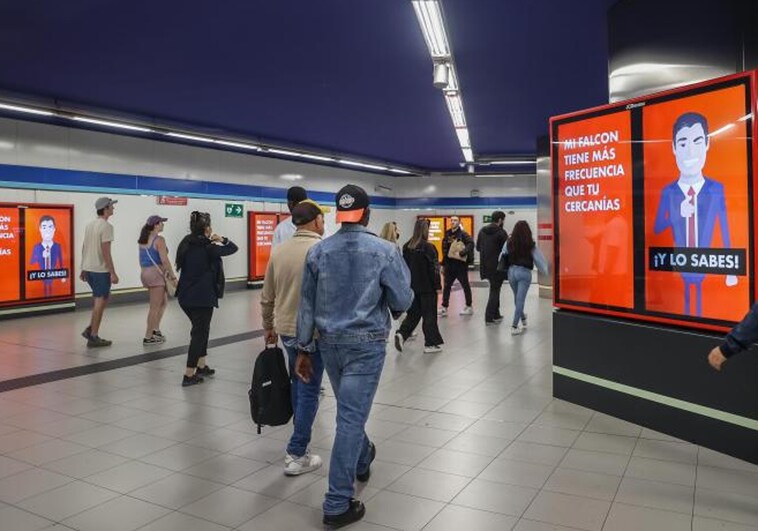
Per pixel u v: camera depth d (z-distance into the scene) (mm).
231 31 6203
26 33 6250
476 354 6734
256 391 3336
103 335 8156
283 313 3445
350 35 6328
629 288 4223
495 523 2803
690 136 3775
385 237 6914
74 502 3076
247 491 3197
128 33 6262
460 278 9836
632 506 2947
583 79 8281
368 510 2951
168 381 5594
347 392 2830
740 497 3029
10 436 4086
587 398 4605
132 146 12070
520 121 11375
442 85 6996
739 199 3518
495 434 4051
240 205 14586
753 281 3449
